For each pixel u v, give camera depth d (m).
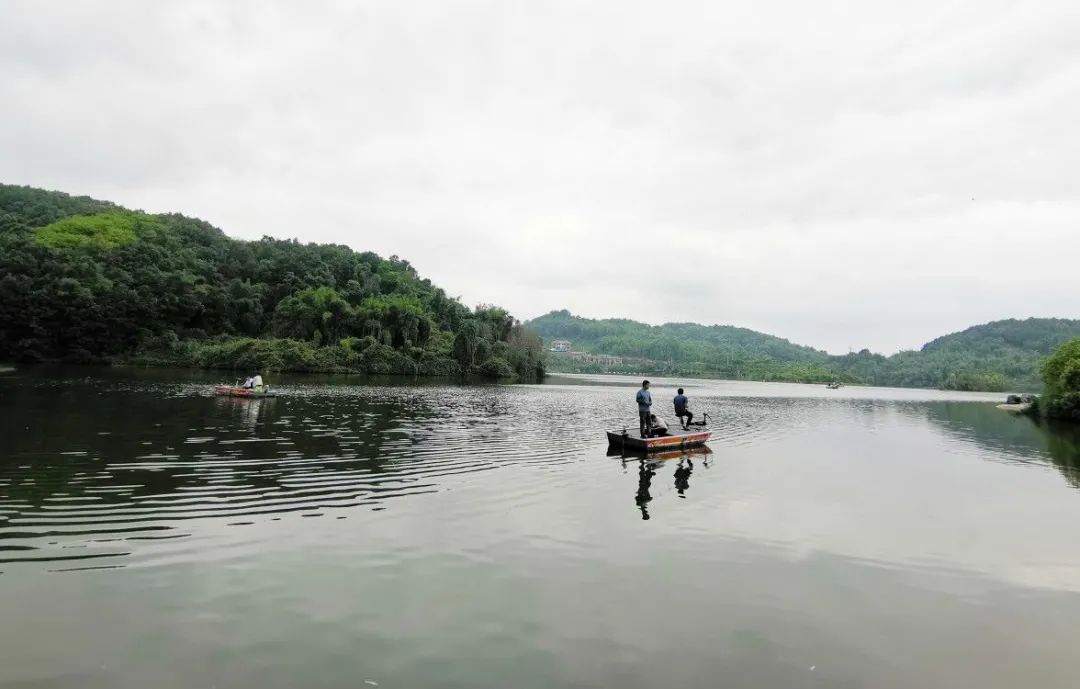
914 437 29.19
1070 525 12.29
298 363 86.06
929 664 6.48
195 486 13.41
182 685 5.61
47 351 81.00
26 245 88.19
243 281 115.69
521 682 5.82
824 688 5.91
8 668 5.82
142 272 95.75
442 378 95.38
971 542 11.01
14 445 17.69
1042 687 6.07
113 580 8.10
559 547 10.01
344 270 137.25
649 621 7.31
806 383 196.12
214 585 8.02
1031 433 32.03
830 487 15.75
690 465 18.70
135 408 28.55
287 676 5.82
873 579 8.99
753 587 8.52
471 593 7.98
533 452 20.03
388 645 6.50
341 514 11.59
